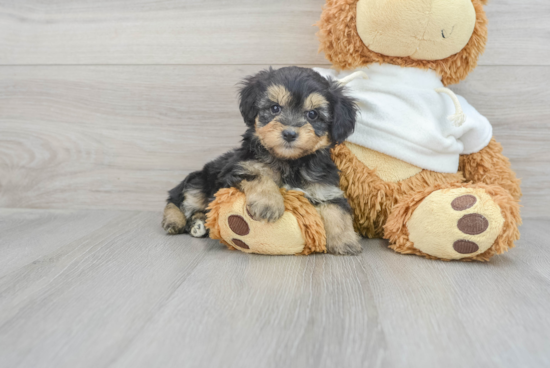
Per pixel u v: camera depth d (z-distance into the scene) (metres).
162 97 0.86
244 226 0.64
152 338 0.47
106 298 0.54
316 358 0.44
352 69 0.74
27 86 0.87
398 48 0.69
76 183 0.89
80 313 0.51
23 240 0.72
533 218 0.85
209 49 0.84
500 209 0.62
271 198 0.62
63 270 0.61
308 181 0.67
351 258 0.65
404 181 0.71
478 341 0.47
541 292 0.56
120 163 0.88
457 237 0.63
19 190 0.90
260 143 0.66
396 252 0.68
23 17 0.86
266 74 0.67
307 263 0.63
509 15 0.80
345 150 0.72
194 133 0.86
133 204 0.89
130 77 0.86
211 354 0.45
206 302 0.53
